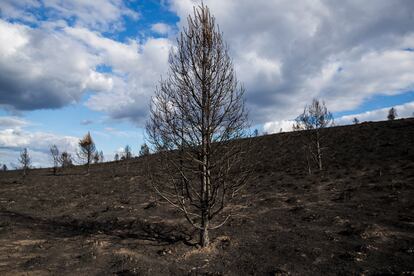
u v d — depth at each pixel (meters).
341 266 9.73
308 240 12.48
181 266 10.44
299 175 30.44
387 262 9.74
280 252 11.30
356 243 11.73
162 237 14.37
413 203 16.41
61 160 65.06
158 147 11.98
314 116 31.89
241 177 12.32
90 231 16.53
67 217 21.08
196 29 11.98
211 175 12.52
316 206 18.39
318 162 32.28
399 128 44.50
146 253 11.99
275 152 46.19
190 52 11.91
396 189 19.67
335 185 23.86
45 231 16.91
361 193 20.12
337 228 13.84
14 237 15.57
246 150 12.29
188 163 12.44
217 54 11.98
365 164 30.25
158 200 24.36
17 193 35.94
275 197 22.02
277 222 15.65
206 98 12.00
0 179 53.88
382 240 11.81
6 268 10.80
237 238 13.28
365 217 15.12
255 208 19.19
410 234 12.22
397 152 32.69
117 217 19.53
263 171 35.69
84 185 39.62
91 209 23.70
